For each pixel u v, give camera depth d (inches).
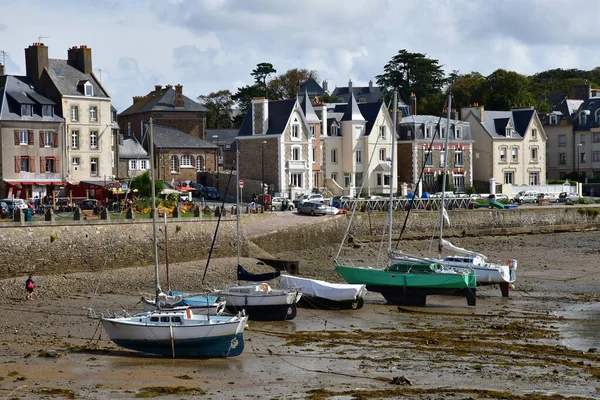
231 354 1321.4
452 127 4188.0
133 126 4448.8
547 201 3900.1
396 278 1900.8
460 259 2084.2
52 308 1713.8
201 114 4389.8
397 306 1859.0
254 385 1152.2
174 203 2741.1
